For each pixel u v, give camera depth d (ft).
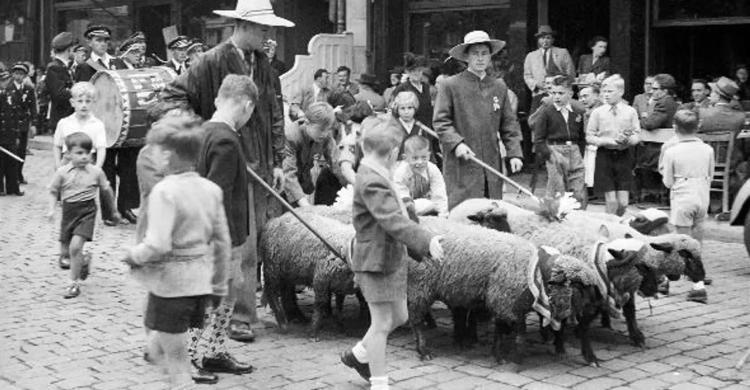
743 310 26.84
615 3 48.55
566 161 36.27
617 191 36.94
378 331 19.02
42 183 55.77
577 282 20.43
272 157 24.38
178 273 16.87
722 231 37.93
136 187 41.52
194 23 69.77
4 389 19.86
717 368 21.44
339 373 20.94
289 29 62.64
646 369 21.35
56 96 47.26
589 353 21.62
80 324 24.97
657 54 49.21
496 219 23.17
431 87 47.11
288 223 23.82
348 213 24.84
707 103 43.86
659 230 25.44
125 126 40.04
